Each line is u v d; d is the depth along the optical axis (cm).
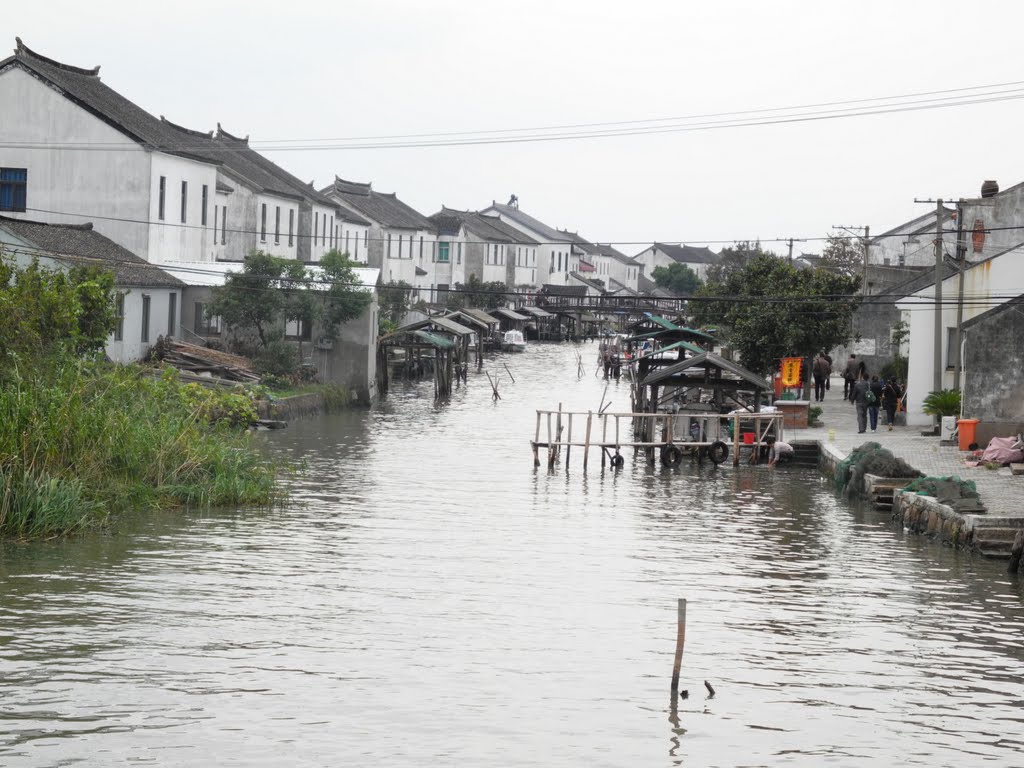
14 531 2684
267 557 2652
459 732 1612
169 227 5912
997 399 4128
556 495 3828
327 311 6031
